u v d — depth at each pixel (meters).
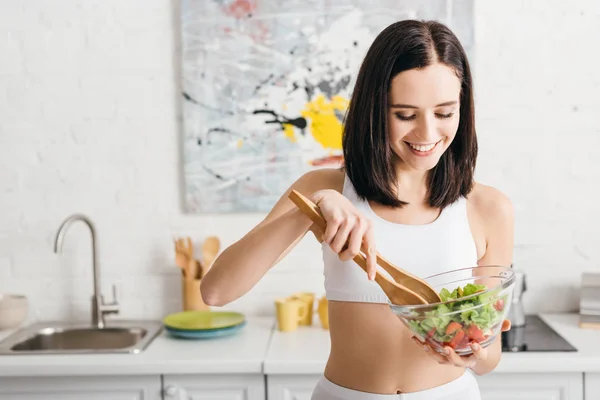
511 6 2.52
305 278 2.59
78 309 2.63
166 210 2.60
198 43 2.54
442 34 1.15
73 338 2.50
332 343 1.32
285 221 1.11
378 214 1.30
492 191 1.37
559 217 2.56
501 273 1.19
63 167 2.60
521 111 2.54
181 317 2.44
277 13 2.52
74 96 2.58
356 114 1.23
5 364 2.08
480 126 2.55
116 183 2.60
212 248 2.56
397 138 1.16
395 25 1.17
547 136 2.55
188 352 2.16
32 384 2.12
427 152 1.16
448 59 1.13
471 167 1.30
